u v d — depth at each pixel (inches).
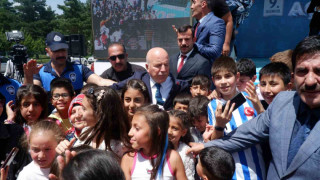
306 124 58.0
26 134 93.0
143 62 214.4
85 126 86.2
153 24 207.0
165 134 73.5
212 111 91.7
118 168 41.5
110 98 81.4
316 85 53.0
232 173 69.2
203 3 146.7
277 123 61.9
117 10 220.4
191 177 83.7
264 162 77.5
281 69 87.8
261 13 372.8
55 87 115.0
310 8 144.7
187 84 125.7
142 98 99.3
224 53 163.5
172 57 147.5
